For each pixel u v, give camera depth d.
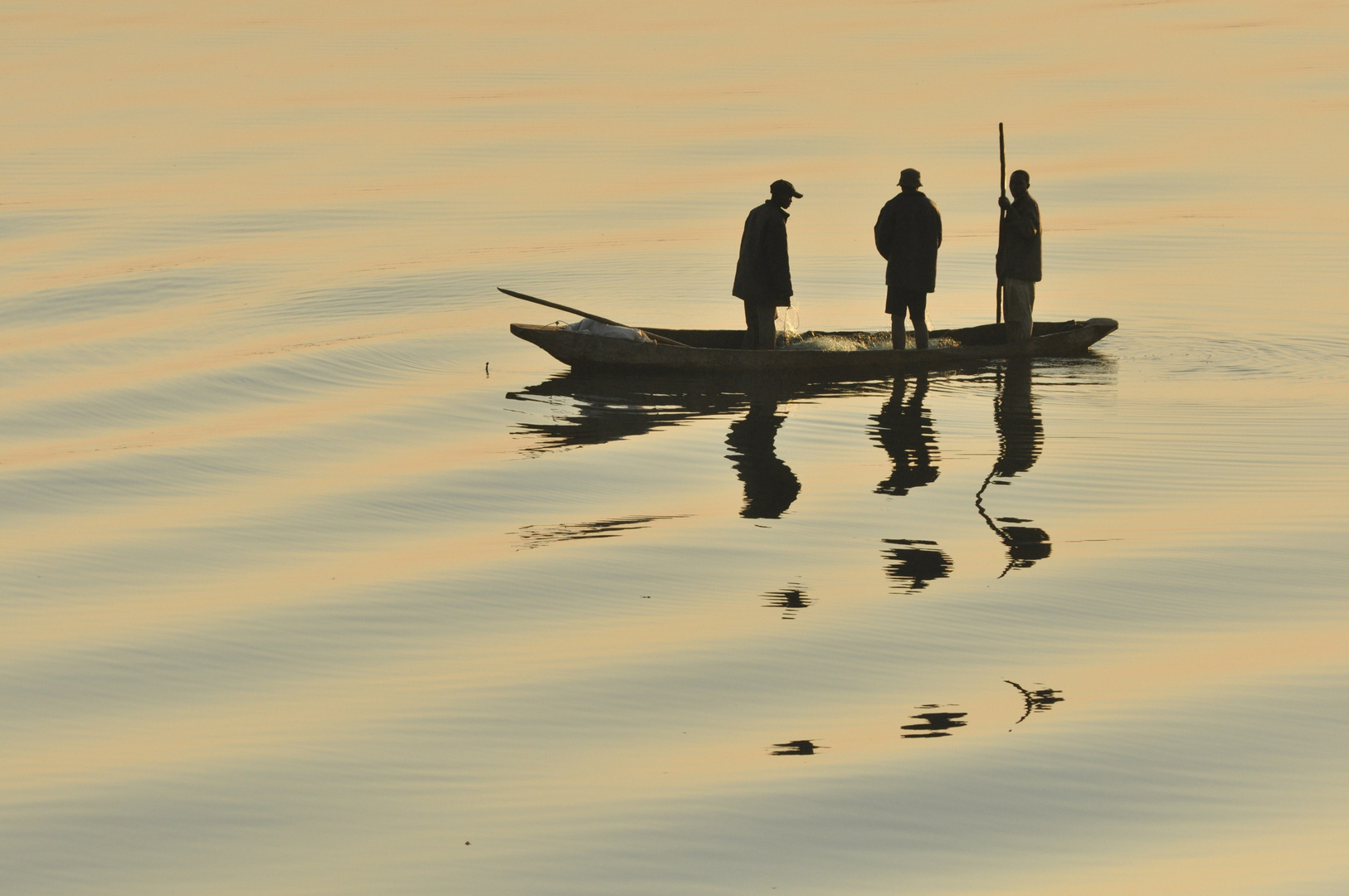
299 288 79.94
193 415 55.62
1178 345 63.97
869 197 106.00
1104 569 37.44
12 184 114.94
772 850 25.03
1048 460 47.19
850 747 28.41
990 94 155.88
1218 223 94.19
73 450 50.88
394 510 43.59
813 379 59.19
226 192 111.69
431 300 76.69
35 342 68.69
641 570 38.12
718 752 28.31
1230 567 37.38
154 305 76.56
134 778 27.64
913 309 61.28
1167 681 31.03
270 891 24.06
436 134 137.88
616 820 25.97
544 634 34.06
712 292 78.12
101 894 24.05
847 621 34.50
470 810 26.39
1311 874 24.09
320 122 145.62
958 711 29.88
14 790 27.30
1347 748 28.09
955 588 36.41
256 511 43.75
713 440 50.56
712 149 126.88
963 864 24.59
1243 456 46.88
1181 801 26.41
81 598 36.94
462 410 55.31
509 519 42.56
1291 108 140.88
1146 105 145.12
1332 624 33.81
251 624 34.91
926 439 50.03
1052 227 94.62
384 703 30.59
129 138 137.38
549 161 123.69
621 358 59.88
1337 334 65.00
